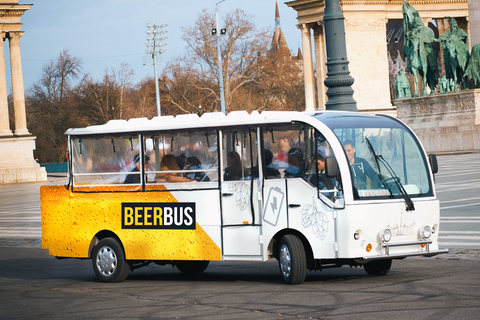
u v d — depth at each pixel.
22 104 68.25
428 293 10.24
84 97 97.31
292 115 11.73
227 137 12.32
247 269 14.68
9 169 65.88
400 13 81.94
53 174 85.88
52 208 14.08
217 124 12.38
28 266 17.05
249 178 12.13
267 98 112.00
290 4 81.31
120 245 13.42
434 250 11.65
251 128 12.09
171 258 12.84
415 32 60.62
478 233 16.95
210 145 12.48
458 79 58.69
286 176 11.77
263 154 11.95
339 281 11.93
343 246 11.14
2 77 67.38
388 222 11.31
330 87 15.87
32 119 116.44
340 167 11.20
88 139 13.69
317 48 83.69
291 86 119.75
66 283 13.86
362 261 11.16
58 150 110.31
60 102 109.00
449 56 58.44
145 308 10.48
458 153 54.91
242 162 12.20
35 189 52.75
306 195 11.52
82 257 13.80
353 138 11.48
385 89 81.00
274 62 106.62
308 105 81.75
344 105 15.73
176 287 12.48
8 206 36.97
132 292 12.15
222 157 12.38
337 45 15.79
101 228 13.55
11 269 16.58
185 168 12.73
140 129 13.12
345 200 11.11
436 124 59.38
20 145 67.12
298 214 11.60
